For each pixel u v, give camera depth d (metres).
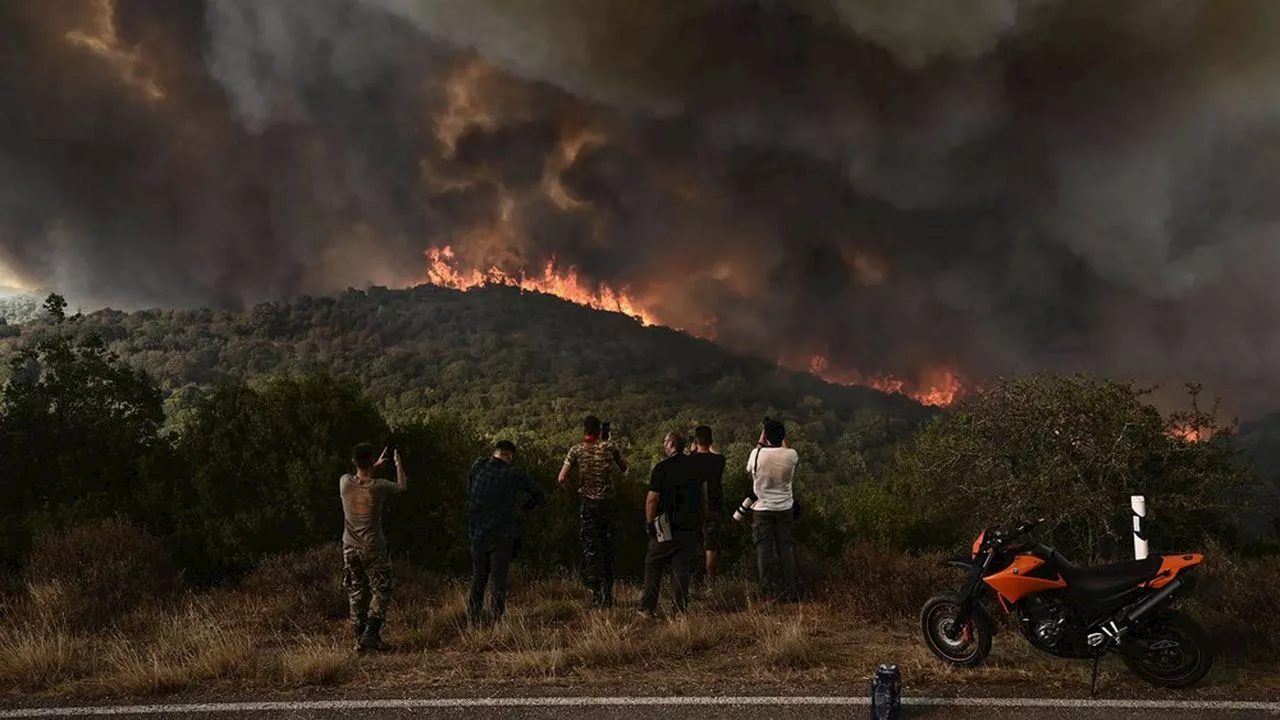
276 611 8.48
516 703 5.31
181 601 9.15
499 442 8.28
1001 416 9.04
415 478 14.00
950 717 4.96
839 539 17.88
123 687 5.75
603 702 5.29
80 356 17.30
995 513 9.05
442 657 6.66
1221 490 8.56
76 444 16.14
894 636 7.05
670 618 7.70
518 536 8.12
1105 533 8.59
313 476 12.63
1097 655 5.41
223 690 5.76
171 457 14.36
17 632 6.88
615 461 9.02
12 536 12.28
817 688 5.53
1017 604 5.77
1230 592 6.84
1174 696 5.27
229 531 12.39
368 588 7.16
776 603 8.59
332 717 5.13
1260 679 5.62
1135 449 8.37
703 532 9.76
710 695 5.40
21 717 5.24
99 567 8.99
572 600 9.32
